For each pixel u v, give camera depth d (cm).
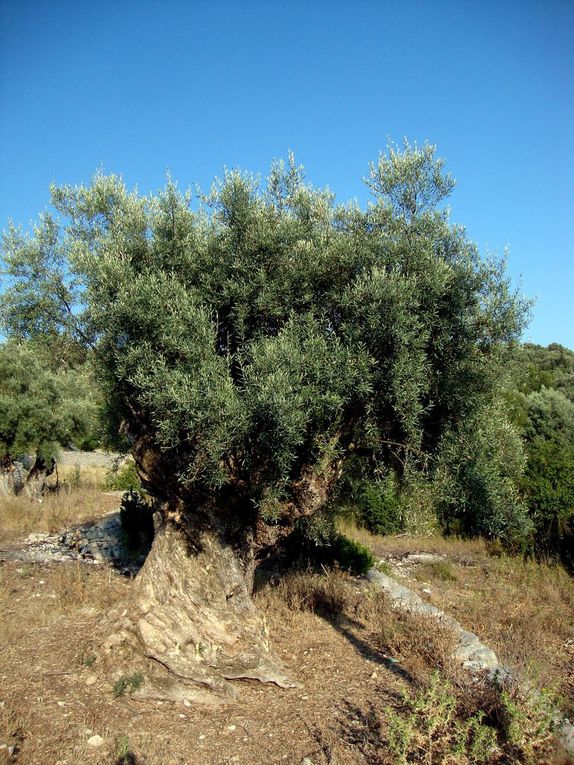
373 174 689
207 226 671
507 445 771
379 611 866
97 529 1269
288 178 715
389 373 565
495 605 981
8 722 486
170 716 543
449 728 500
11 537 1281
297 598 880
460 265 640
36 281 702
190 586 646
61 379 1775
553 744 494
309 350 555
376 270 568
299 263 618
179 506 662
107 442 865
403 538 1570
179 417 532
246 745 502
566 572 1246
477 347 655
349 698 600
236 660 628
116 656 616
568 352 5816
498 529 752
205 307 605
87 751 463
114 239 660
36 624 739
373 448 653
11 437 1677
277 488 571
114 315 568
